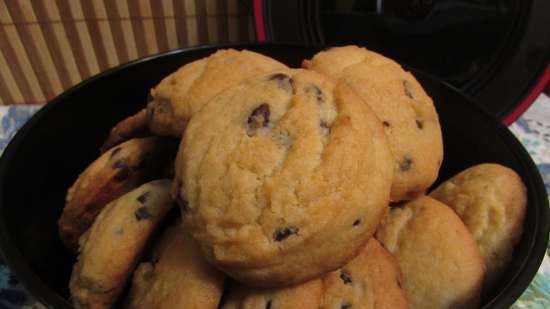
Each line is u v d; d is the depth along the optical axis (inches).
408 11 12.0
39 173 9.6
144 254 9.0
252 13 11.8
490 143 10.2
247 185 7.8
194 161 8.2
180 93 9.5
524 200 9.4
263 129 8.1
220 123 8.3
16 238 8.4
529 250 8.3
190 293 8.1
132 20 14.2
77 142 10.5
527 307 10.2
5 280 9.9
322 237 7.8
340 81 9.3
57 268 9.4
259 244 7.7
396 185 9.4
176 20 14.4
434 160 9.8
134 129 10.4
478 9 11.8
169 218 9.2
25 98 15.4
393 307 8.3
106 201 9.7
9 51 14.3
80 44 14.5
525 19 11.6
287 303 8.0
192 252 8.5
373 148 8.2
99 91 10.6
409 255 9.1
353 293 8.3
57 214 10.1
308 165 7.8
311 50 11.2
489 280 9.2
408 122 9.7
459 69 12.5
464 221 9.7
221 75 9.7
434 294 8.8
